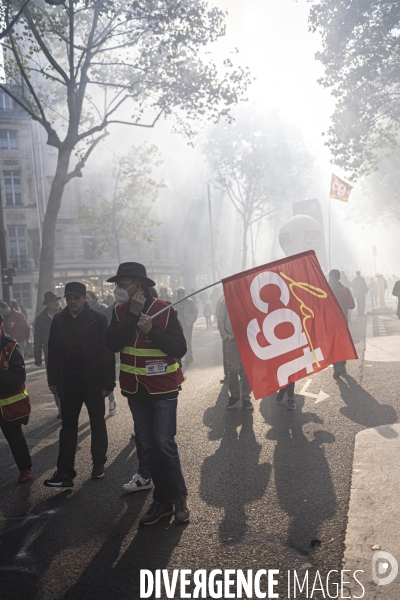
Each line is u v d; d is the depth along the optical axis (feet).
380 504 13.91
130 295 14.26
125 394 14.53
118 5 64.13
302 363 17.51
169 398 14.26
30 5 61.11
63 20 63.62
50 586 11.08
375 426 21.75
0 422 17.60
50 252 69.77
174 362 14.53
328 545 12.01
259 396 17.17
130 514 14.56
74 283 17.63
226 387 33.17
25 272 136.87
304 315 17.67
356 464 17.13
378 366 36.55
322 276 17.83
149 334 13.79
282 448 19.67
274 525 13.23
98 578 11.28
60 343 17.47
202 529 13.30
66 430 17.10
